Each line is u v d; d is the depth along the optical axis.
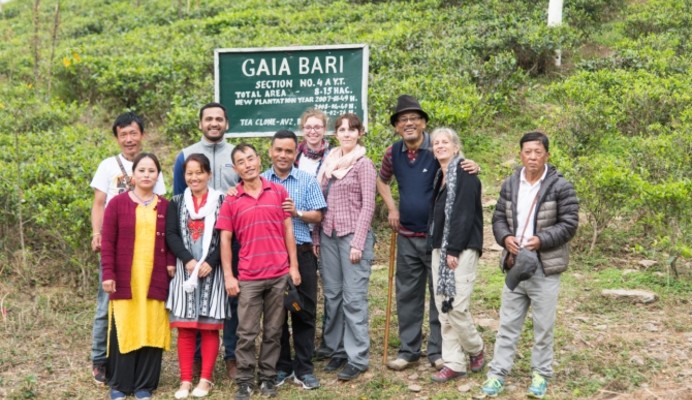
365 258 5.30
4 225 7.52
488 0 15.30
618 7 15.89
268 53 6.34
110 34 18.80
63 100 12.52
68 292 6.96
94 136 9.80
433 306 5.39
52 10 23.25
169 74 12.00
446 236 4.95
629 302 6.16
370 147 8.13
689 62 11.72
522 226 4.76
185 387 5.14
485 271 7.09
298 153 5.66
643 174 7.49
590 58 13.16
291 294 5.00
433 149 5.06
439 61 11.47
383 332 6.01
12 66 14.63
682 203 6.64
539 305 4.75
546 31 12.34
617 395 4.80
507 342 4.87
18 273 7.03
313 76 6.34
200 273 5.07
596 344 5.46
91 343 6.08
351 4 17.56
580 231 7.53
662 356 5.25
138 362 5.17
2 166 7.88
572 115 9.54
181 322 5.08
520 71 11.27
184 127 10.13
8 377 5.49
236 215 5.09
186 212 5.17
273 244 5.07
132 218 5.11
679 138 8.27
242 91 6.39
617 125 10.09
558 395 4.80
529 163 4.70
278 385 5.23
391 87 10.12
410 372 5.34
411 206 5.25
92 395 5.25
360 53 6.29
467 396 4.86
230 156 5.50
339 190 5.31
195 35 15.86
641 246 7.10
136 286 5.09
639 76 11.00
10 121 10.45
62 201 7.15
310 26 15.50
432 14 14.99
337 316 5.48
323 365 5.58
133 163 5.16
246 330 5.03
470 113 9.60
